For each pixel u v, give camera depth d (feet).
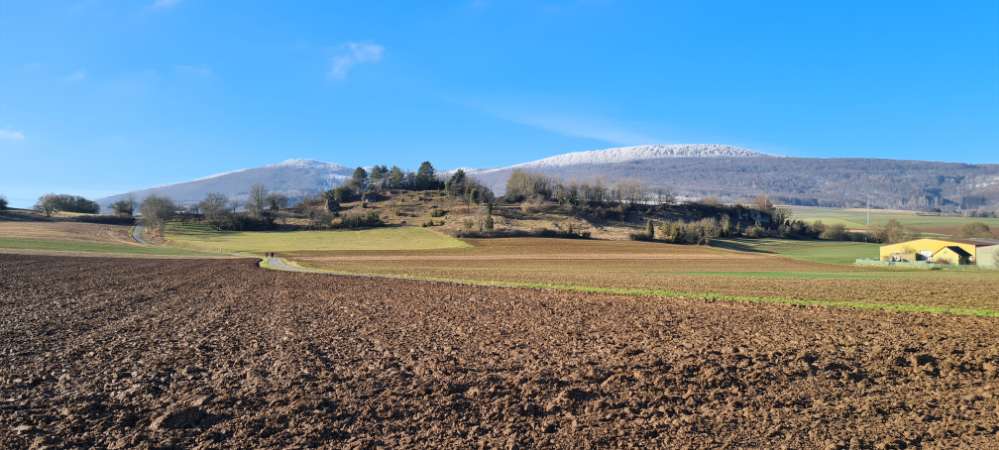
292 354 55.21
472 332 68.69
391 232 407.23
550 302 100.07
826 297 105.29
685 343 61.21
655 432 36.11
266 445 33.32
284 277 161.68
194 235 408.67
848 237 460.14
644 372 48.73
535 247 345.92
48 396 41.32
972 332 66.95
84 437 34.04
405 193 652.48
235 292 117.60
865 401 42.11
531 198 562.66
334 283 141.69
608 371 49.14
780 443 34.35
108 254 265.95
